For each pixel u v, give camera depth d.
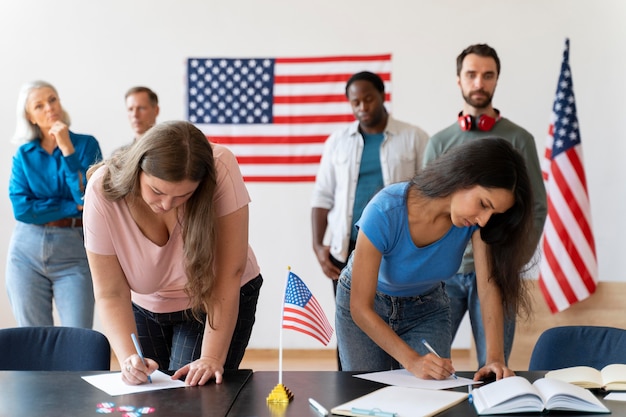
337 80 5.56
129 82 5.64
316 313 2.08
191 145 1.95
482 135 3.53
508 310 2.41
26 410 1.81
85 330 2.44
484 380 2.11
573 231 4.31
